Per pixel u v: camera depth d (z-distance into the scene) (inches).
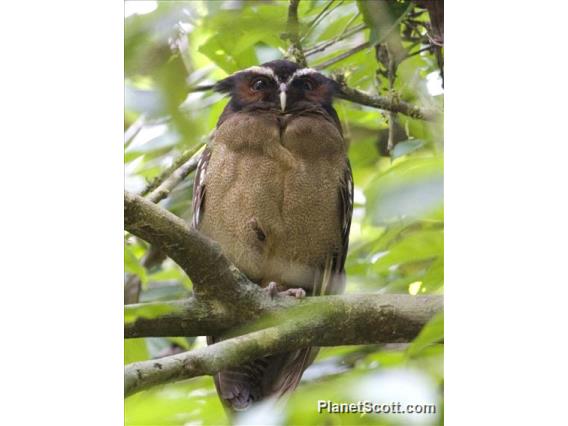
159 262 437.4
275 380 352.8
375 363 307.9
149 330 319.6
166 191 360.8
